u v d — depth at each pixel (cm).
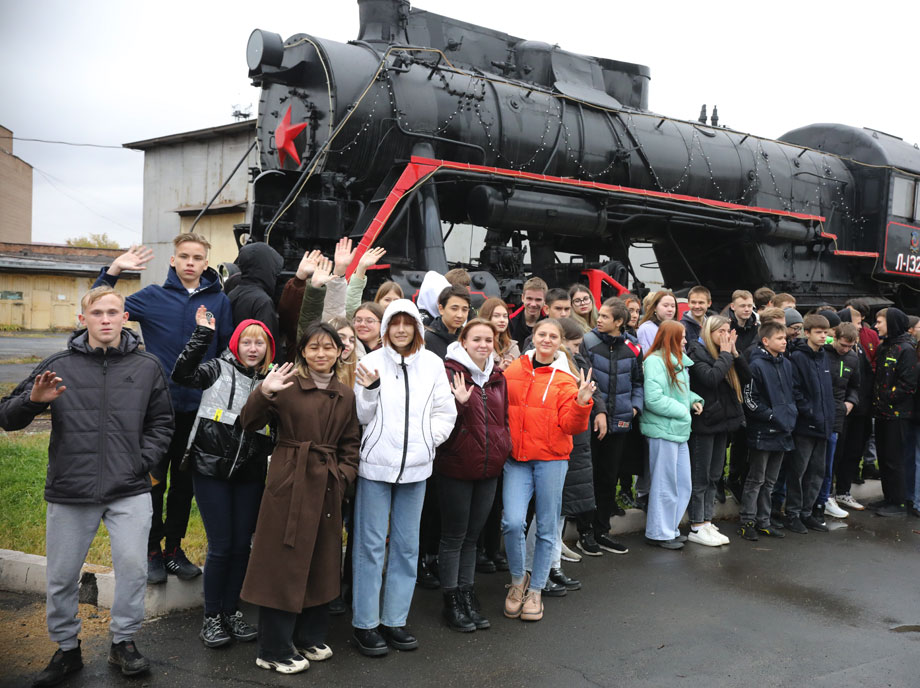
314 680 345
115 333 348
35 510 559
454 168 835
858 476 772
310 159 826
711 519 615
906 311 1565
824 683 356
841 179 1412
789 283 1255
